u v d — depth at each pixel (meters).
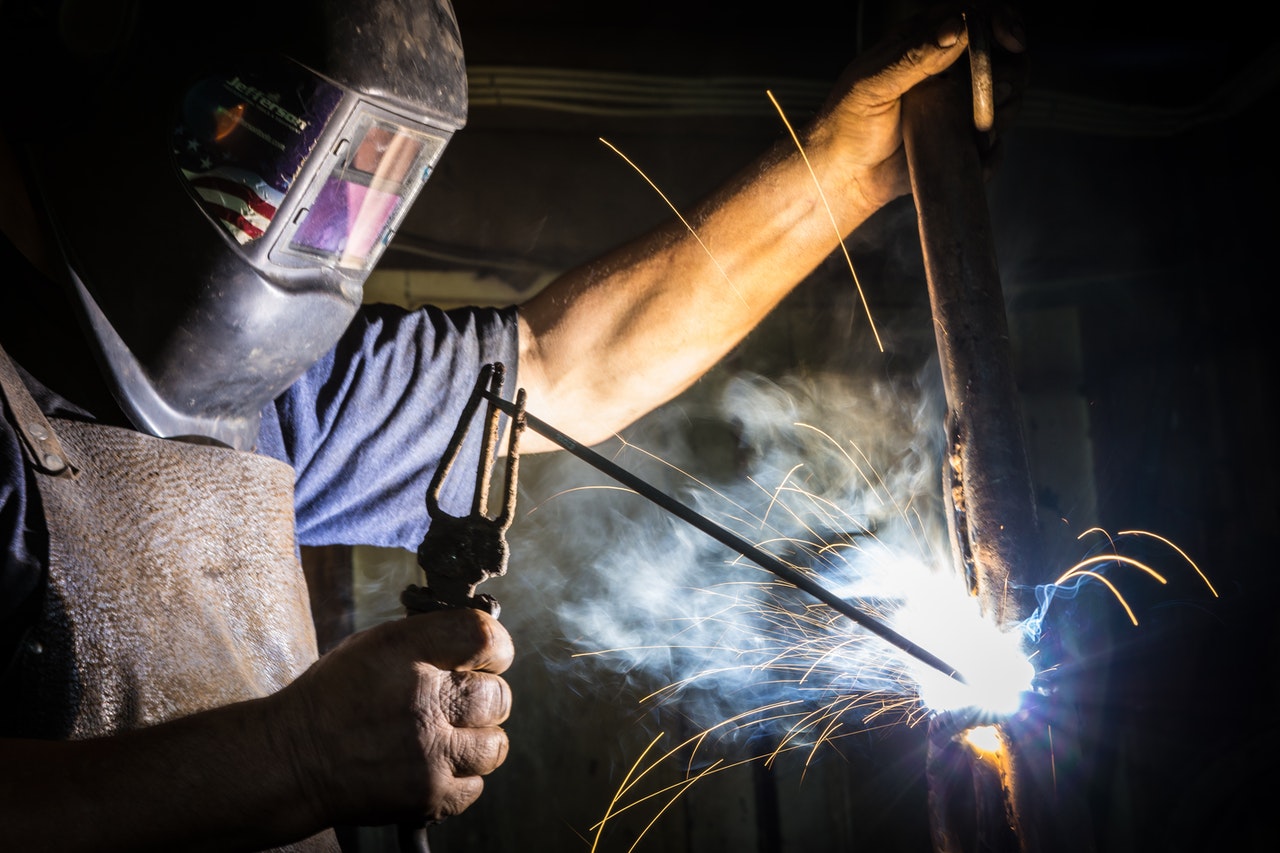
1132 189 4.42
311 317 1.22
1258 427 4.36
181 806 0.89
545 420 1.69
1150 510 4.39
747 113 3.85
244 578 1.17
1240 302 4.41
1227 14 4.13
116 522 1.04
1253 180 4.42
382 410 1.54
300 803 0.93
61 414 1.09
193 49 1.10
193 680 1.05
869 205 1.58
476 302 3.88
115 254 1.10
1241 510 4.36
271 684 1.16
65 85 1.09
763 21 3.87
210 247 1.12
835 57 3.94
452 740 0.97
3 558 0.95
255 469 1.22
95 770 0.88
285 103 1.12
